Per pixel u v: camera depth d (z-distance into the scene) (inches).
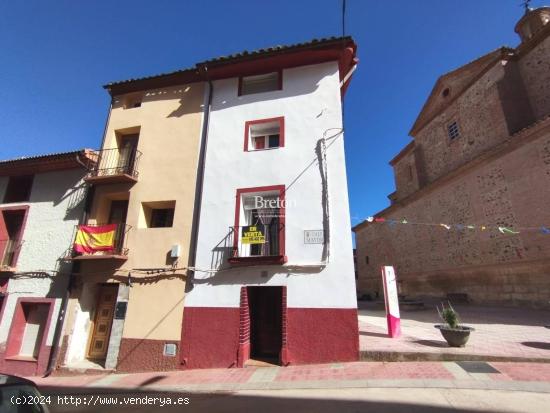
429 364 264.1
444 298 743.1
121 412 229.8
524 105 664.4
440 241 773.3
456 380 224.5
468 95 773.3
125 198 449.4
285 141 387.5
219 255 361.1
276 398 227.5
